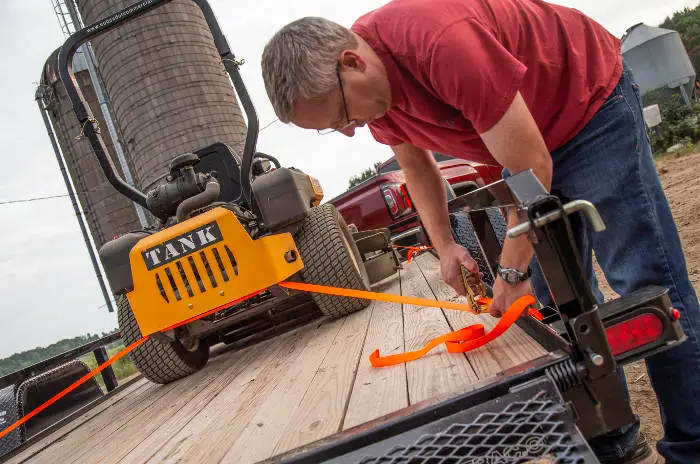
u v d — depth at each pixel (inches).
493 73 45.0
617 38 62.6
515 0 55.4
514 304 50.4
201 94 773.9
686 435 56.0
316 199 169.0
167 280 113.2
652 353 39.6
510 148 46.4
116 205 891.4
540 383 36.8
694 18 1503.4
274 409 65.2
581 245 67.2
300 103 49.0
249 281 111.1
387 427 38.1
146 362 124.6
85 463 75.4
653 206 56.6
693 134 597.0
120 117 791.7
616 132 56.2
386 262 167.2
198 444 62.7
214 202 126.2
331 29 48.1
